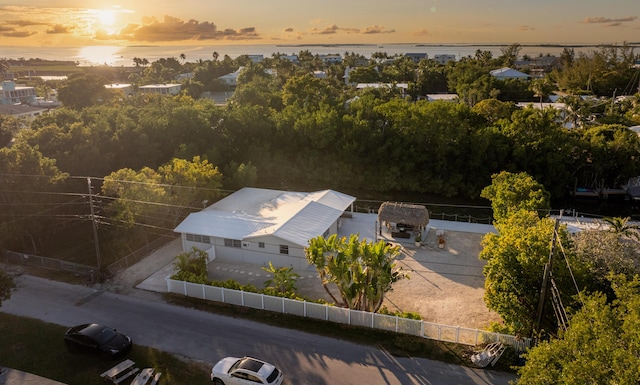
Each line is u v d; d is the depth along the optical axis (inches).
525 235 989.8
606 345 532.1
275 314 1130.0
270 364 903.1
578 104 3181.6
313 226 1487.5
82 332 987.3
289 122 2532.0
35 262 1451.8
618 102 4033.0
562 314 861.8
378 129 2498.8
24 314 1150.3
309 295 1243.8
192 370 925.2
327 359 950.4
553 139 2333.9
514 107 3006.9
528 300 945.5
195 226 1517.0
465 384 866.8
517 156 2322.8
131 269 1412.4
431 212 2114.9
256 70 4992.6
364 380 883.4
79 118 2225.6
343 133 2491.4
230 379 853.8
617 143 2282.2
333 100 2957.7
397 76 5767.7
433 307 1170.6
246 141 2442.2
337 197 1772.9
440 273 1355.8
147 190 1459.2
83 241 1673.2
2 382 896.9
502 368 911.7
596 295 639.1
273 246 1409.9
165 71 6914.4
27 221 1481.3
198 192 1664.6
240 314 1134.4
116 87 5251.0
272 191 1847.9
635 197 2298.2
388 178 2465.6
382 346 992.2
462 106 2529.5
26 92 4840.1
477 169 2407.7
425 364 928.9
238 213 1589.6
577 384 530.6
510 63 6993.1
